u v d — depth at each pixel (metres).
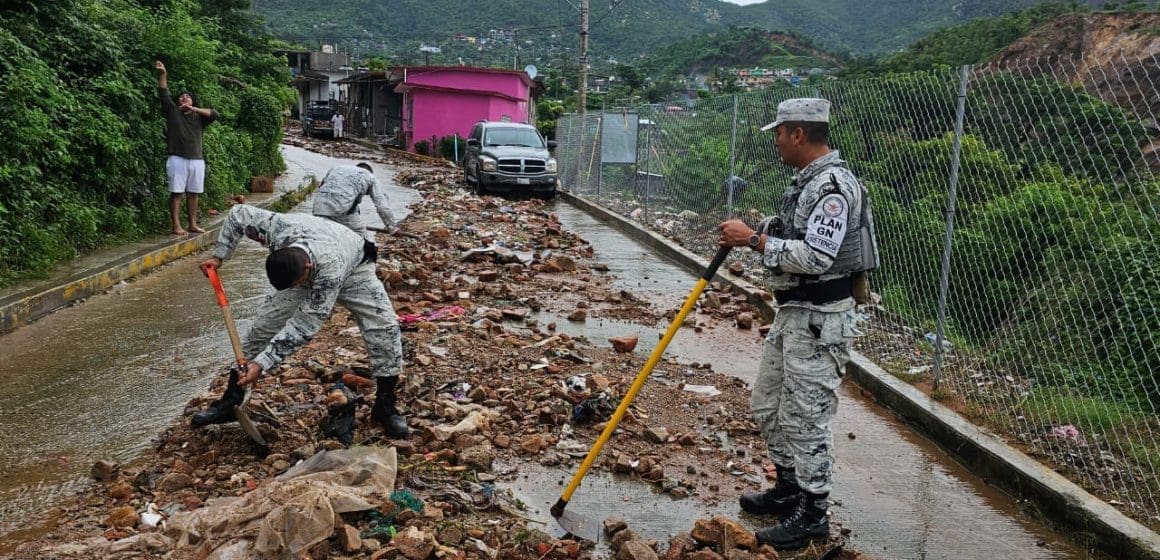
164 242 9.69
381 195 5.06
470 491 4.02
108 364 5.74
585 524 3.77
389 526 3.47
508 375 5.83
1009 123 5.70
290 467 4.15
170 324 6.79
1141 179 4.75
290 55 55.56
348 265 4.25
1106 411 4.98
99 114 9.41
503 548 3.45
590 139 18.58
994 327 6.13
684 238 11.95
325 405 4.97
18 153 7.84
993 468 4.64
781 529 3.72
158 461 4.21
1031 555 3.84
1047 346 5.69
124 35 11.05
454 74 34.06
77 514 3.65
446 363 5.93
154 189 10.70
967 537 3.99
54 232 8.13
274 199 14.29
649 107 14.15
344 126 45.78
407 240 11.30
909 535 3.98
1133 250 4.89
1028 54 12.44
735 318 8.16
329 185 4.89
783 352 3.74
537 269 10.01
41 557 3.23
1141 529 3.80
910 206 6.73
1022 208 5.59
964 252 6.08
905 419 5.62
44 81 8.34
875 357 6.59
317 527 3.25
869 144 7.41
